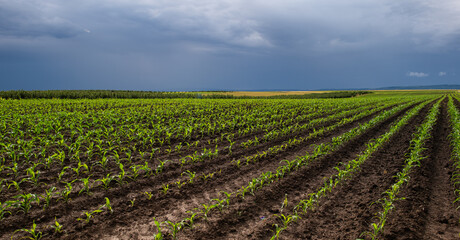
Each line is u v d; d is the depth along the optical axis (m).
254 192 6.43
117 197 6.04
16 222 4.82
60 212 5.26
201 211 5.35
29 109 19.78
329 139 12.71
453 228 4.92
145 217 5.28
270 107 25.52
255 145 10.94
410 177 7.33
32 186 6.22
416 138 12.09
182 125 13.99
